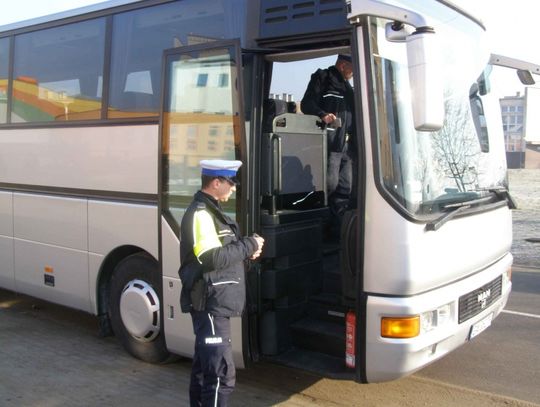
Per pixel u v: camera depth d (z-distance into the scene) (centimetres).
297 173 527
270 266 487
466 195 475
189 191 497
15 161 689
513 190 2028
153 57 548
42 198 653
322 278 533
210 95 480
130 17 573
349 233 434
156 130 535
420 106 368
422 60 367
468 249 456
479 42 539
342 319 493
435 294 423
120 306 580
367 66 412
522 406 486
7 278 713
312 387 523
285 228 492
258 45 470
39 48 667
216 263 387
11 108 696
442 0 489
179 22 530
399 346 404
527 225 1577
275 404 488
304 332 487
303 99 557
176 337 517
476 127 517
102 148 585
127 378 545
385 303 406
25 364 579
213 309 399
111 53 586
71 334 678
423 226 411
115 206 570
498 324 716
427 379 542
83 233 608
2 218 710
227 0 493
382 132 413
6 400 495
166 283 519
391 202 405
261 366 571
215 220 405
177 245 507
